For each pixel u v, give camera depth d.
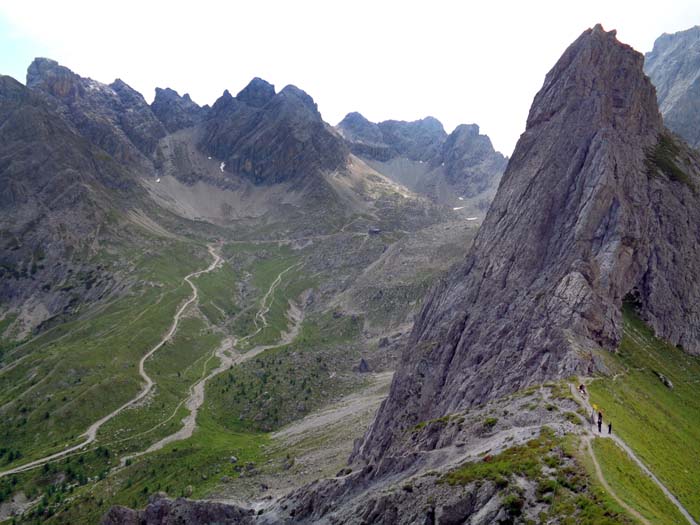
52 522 170.75
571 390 86.44
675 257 143.38
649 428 82.31
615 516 51.09
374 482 90.31
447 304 162.12
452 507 64.19
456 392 121.81
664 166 158.38
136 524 132.75
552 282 127.25
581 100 163.88
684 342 132.25
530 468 63.06
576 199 143.38
